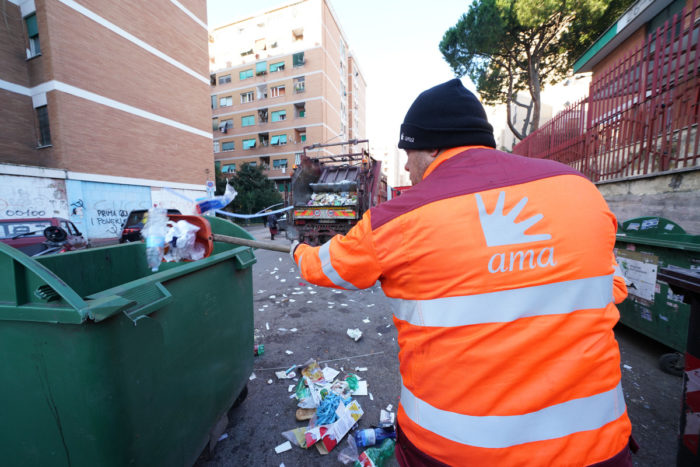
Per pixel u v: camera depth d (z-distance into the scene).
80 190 12.12
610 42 8.33
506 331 0.69
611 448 0.70
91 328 0.99
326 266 0.91
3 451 1.15
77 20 11.99
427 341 0.75
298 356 3.09
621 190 5.09
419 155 0.98
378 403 2.36
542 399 0.68
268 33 32.84
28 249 5.12
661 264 2.93
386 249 0.78
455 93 0.90
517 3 11.54
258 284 5.93
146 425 1.22
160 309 1.33
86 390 1.02
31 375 1.06
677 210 3.99
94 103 12.62
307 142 32.03
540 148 9.14
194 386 1.59
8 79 11.27
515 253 0.70
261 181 26.47
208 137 18.83
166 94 15.92
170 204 16.14
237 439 2.03
